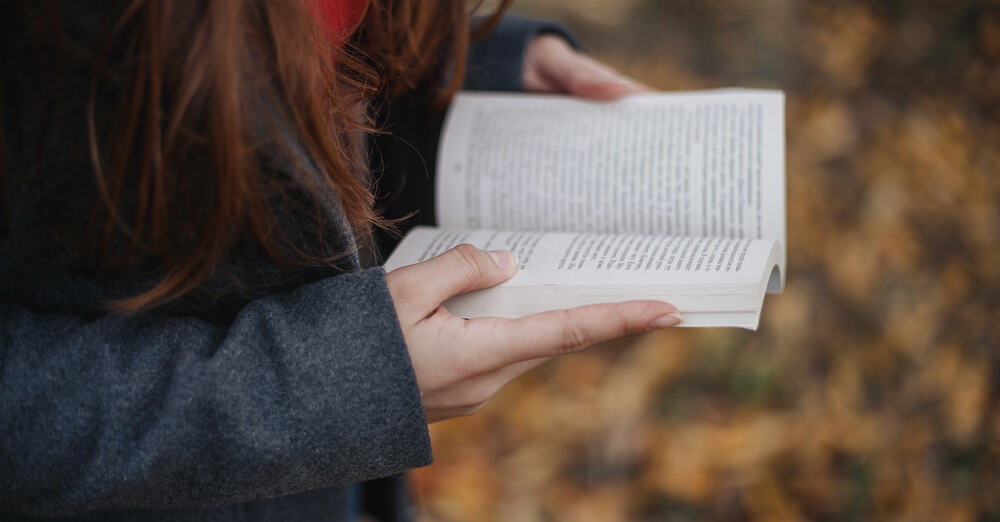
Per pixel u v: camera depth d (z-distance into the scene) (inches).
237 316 26.0
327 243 25.8
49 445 25.3
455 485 50.1
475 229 32.3
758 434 50.5
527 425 53.0
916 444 49.8
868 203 60.1
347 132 27.1
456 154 32.7
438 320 26.6
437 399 27.0
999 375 52.9
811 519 47.4
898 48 69.5
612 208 31.4
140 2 23.2
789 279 56.1
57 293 26.1
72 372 25.5
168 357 25.7
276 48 24.1
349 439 25.6
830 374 52.7
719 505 48.3
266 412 25.4
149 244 25.0
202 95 23.7
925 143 63.9
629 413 52.4
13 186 24.9
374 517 35.3
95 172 24.0
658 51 69.4
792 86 67.4
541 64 35.4
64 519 28.2
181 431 25.2
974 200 60.9
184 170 24.3
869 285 56.1
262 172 24.7
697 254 28.2
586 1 71.7
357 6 27.8
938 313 55.1
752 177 31.0
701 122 32.1
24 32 23.5
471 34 32.3
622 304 26.6
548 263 28.5
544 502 49.4
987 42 69.7
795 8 71.5
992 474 48.8
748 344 54.1
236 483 25.7
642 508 48.8
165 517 28.8
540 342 26.5
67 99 24.0
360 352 25.7
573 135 32.5
